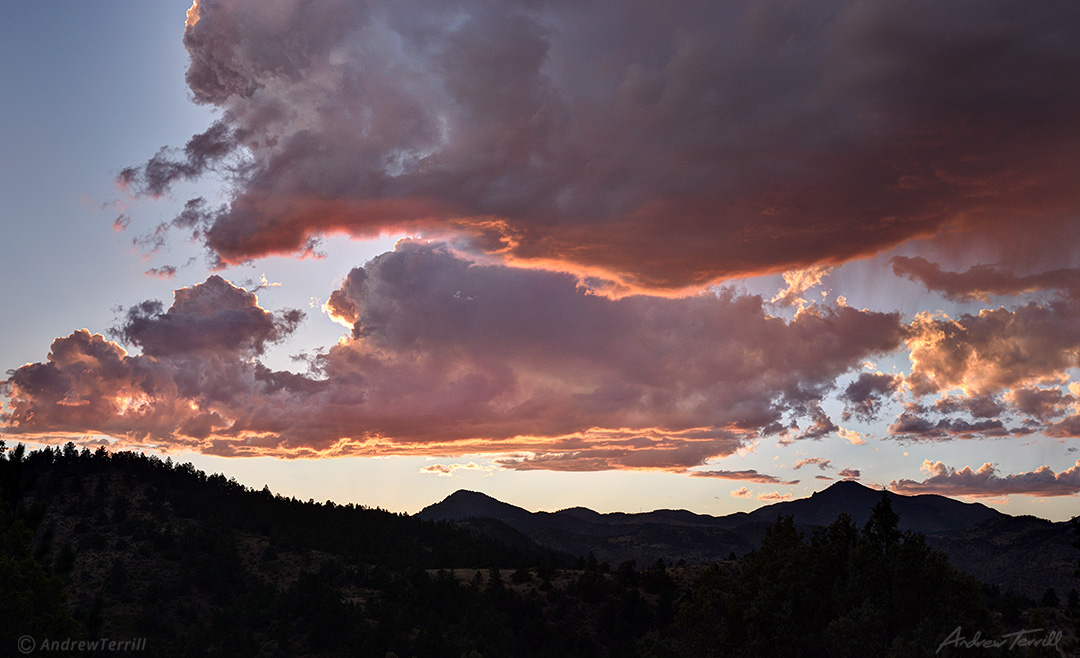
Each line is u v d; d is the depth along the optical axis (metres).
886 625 72.56
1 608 58.56
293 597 195.62
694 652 83.19
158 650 162.25
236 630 178.75
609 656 188.62
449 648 175.38
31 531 69.56
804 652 76.62
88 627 75.44
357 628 187.38
